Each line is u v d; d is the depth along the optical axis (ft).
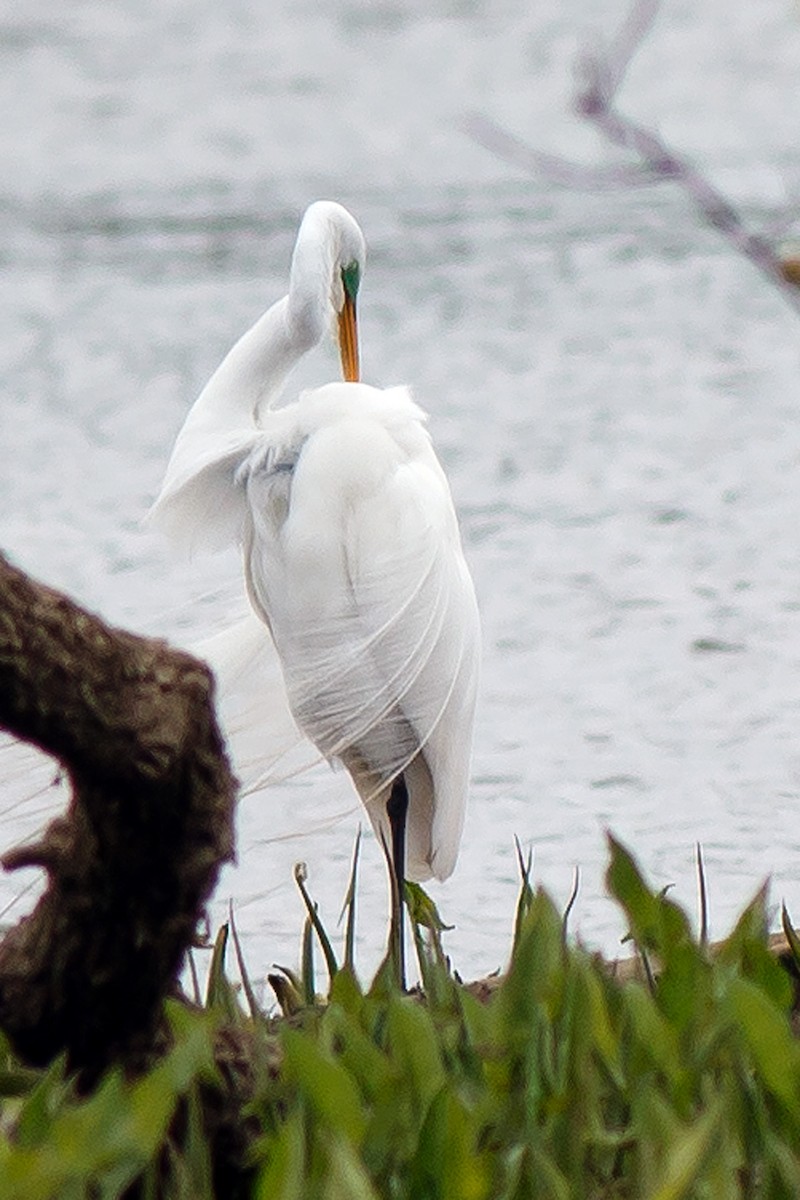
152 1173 21.94
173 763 21.39
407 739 32.89
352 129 124.16
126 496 63.72
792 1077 22.09
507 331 84.74
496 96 131.64
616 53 23.89
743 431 70.23
